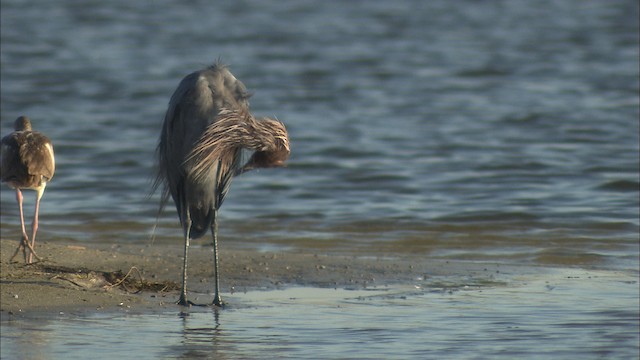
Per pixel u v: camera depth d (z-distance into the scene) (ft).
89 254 42.27
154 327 32.24
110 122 85.05
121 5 170.40
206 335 31.50
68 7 166.09
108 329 31.78
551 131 81.10
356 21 153.58
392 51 126.82
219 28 146.10
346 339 31.37
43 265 38.27
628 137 78.38
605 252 46.70
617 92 98.22
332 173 67.31
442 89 102.12
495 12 161.99
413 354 29.86
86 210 56.13
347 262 43.04
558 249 47.34
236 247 47.57
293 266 41.81
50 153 39.65
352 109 92.27
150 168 68.54
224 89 35.55
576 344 30.91
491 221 54.24
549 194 60.80
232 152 35.32
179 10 165.68
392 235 51.01
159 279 38.93
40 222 52.90
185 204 35.96
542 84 103.76
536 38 135.85
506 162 70.13
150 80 105.91
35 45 127.95
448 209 57.11
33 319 32.42
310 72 112.37
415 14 160.86
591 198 59.62
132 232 51.06
